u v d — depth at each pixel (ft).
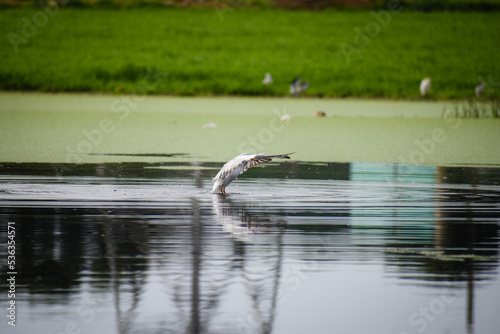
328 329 22.50
